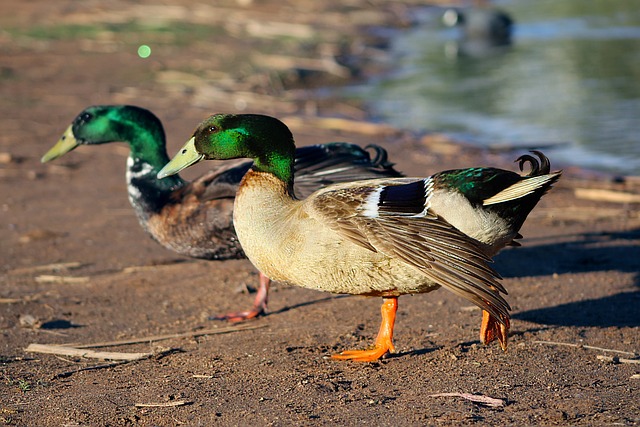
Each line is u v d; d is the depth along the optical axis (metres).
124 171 15.54
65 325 9.22
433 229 6.80
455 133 18.39
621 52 26.28
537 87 22.41
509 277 10.36
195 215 9.66
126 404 7.00
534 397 6.85
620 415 6.45
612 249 11.41
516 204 7.11
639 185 14.65
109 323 9.28
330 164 9.55
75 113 19.44
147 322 9.30
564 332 8.49
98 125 10.45
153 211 10.02
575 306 9.31
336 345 8.31
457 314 9.12
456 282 6.52
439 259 6.62
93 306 9.77
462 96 21.83
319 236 7.08
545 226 12.55
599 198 13.95
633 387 7.06
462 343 8.21
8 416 6.81
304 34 29.48
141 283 10.48
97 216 13.11
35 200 13.84
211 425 6.52
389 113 20.33
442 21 33.66
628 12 33.75
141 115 10.26
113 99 20.86
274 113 20.05
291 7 34.31
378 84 23.56
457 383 7.20
